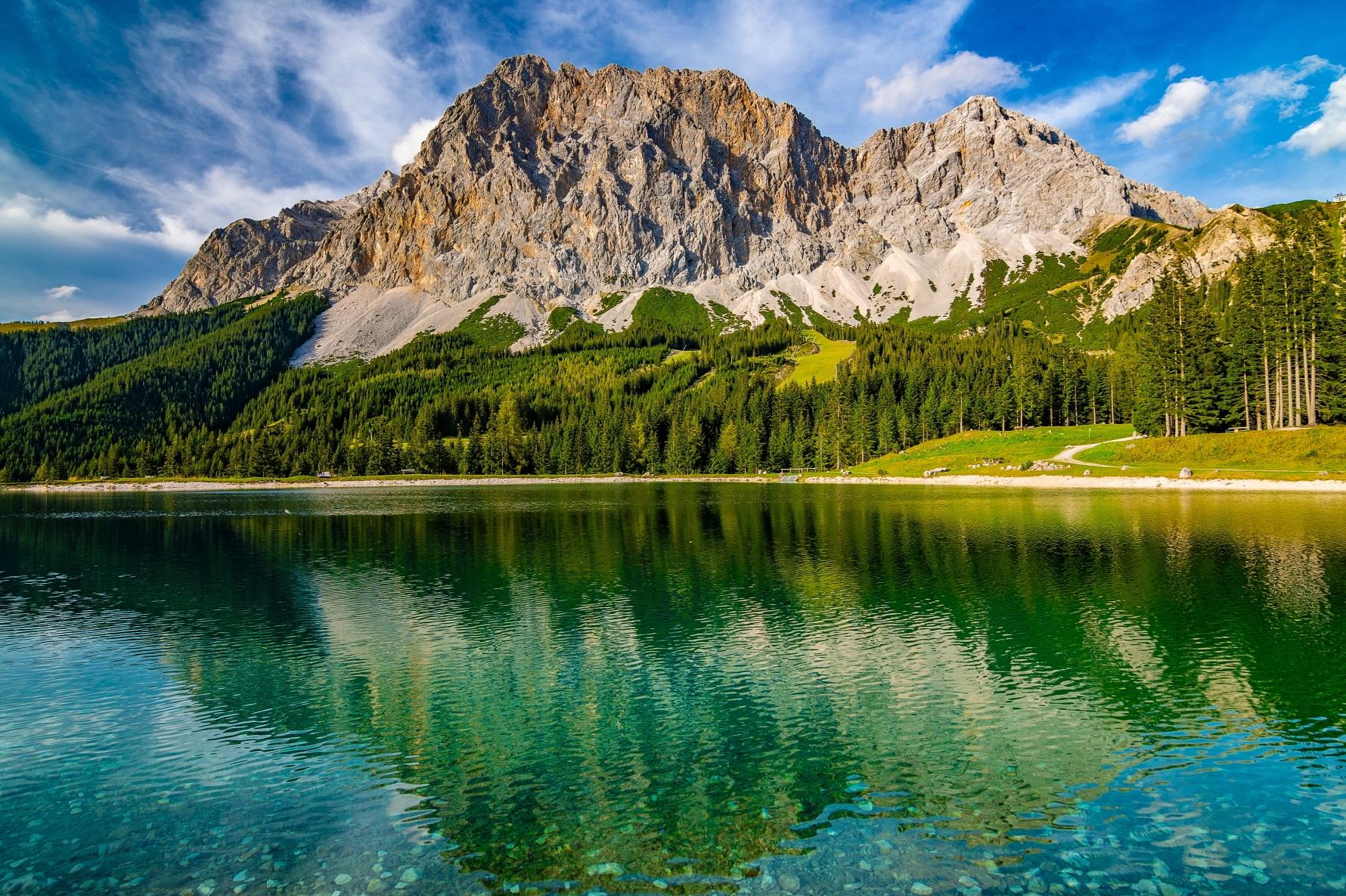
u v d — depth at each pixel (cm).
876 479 13800
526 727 2044
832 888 1260
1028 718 2048
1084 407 15512
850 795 1620
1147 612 3186
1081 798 1588
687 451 19538
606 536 6169
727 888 1268
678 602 3562
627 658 2670
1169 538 5203
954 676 2409
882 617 3188
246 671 2594
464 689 2378
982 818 1507
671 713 2136
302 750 1909
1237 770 1708
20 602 3794
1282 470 9081
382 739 1980
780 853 1384
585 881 1302
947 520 6669
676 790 1658
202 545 6072
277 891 1281
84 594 4000
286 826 1516
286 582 4269
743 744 1905
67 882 1316
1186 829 1452
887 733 1962
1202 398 11050
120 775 1770
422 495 13412
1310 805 1542
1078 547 4906
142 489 18412
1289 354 10031
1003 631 2938
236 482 18738
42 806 1614
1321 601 3306
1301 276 9888
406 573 4522
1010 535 5606
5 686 2450
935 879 1284
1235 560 4325
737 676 2453
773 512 8081
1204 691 2231
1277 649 2628
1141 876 1288
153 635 3084
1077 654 2612
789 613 3288
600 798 1622
